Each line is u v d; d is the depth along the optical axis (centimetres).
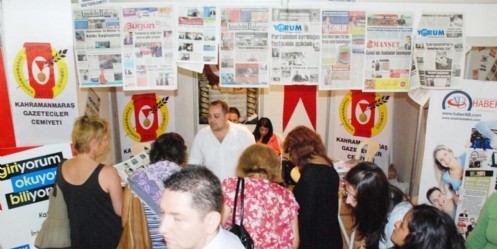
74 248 204
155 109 435
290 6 205
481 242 189
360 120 455
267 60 211
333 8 205
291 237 183
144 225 180
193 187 113
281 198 180
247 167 189
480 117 219
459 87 217
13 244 237
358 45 210
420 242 130
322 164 223
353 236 196
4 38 214
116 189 200
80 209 196
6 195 231
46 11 210
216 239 119
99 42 212
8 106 225
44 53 216
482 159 224
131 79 215
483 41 213
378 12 206
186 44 210
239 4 208
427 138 227
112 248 202
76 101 226
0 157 226
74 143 199
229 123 312
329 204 221
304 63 211
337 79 213
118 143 421
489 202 188
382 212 170
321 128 499
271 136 436
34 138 231
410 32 209
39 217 239
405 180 445
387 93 439
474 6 209
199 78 479
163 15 208
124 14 208
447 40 211
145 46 211
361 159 456
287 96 493
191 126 491
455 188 229
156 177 183
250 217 171
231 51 210
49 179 237
